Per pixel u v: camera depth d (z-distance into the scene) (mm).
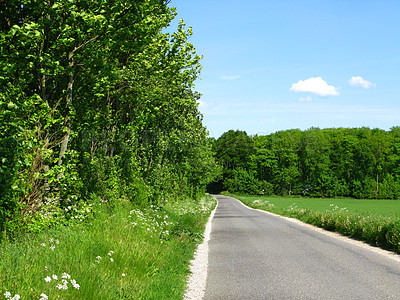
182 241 11516
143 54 12953
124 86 13445
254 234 14734
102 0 7801
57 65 7613
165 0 9133
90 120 11023
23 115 6746
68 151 8492
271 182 116750
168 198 24203
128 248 7449
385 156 106875
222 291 6375
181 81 16266
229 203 59000
